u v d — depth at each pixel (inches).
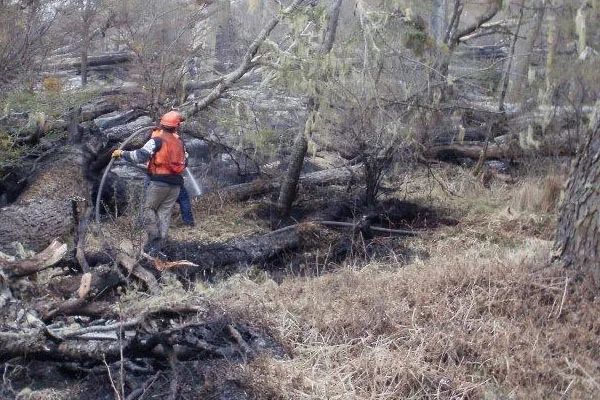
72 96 368.2
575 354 206.8
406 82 364.2
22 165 354.6
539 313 225.8
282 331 222.2
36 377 208.4
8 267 219.3
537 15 373.1
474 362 205.0
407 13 298.5
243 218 372.5
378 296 238.5
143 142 385.4
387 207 377.7
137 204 348.2
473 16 463.2
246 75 394.6
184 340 206.5
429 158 424.2
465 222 361.7
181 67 401.4
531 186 383.6
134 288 245.4
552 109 411.8
